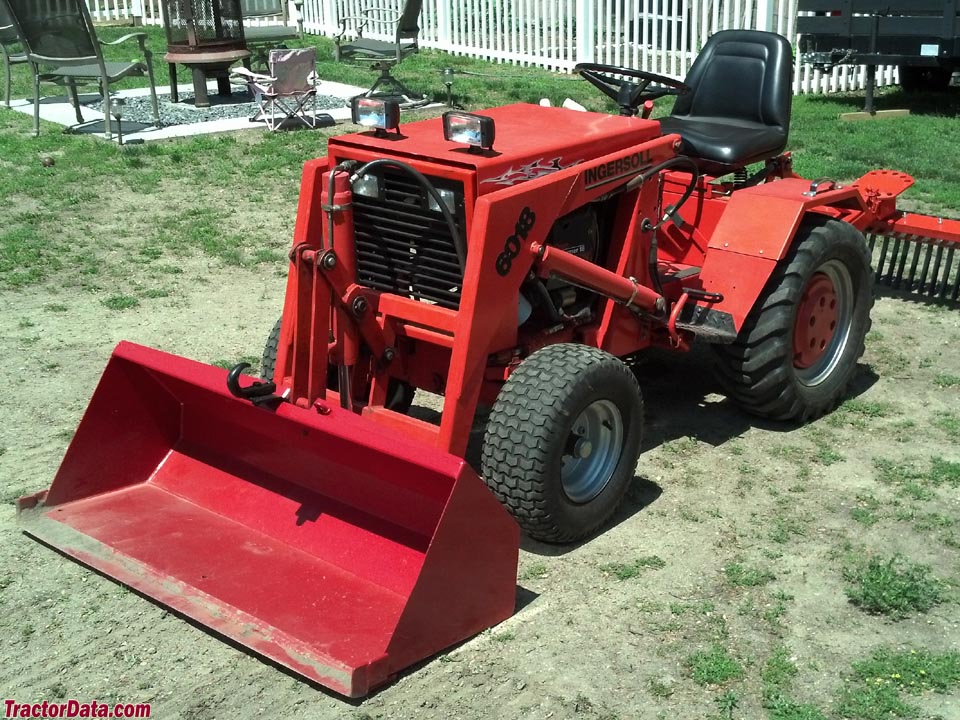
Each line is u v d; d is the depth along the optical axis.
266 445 4.37
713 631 3.84
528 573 4.22
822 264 5.26
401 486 3.97
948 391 5.81
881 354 6.32
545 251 4.25
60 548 4.20
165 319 6.87
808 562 4.25
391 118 4.45
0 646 3.80
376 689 3.56
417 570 3.92
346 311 4.21
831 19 12.07
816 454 5.14
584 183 4.43
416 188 4.27
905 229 6.76
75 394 5.82
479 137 4.11
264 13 14.97
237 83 14.81
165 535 4.27
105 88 11.08
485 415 5.61
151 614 3.99
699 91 6.68
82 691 3.58
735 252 5.20
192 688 3.59
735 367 5.23
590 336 4.80
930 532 4.45
